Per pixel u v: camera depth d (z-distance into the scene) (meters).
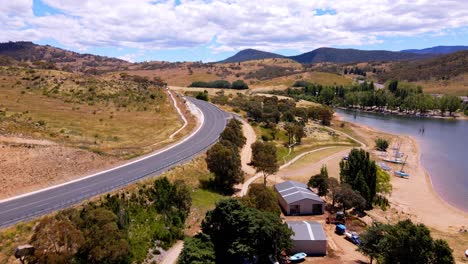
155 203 60.16
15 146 67.88
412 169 119.19
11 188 57.09
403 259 45.69
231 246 49.41
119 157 79.62
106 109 134.38
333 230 66.88
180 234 55.72
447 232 71.88
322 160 115.75
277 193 79.62
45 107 124.62
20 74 163.25
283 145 130.12
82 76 173.75
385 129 198.12
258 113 151.75
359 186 79.62
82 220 44.69
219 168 78.31
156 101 154.88
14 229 44.00
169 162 78.56
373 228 53.41
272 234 51.00
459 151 148.88
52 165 66.38
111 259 41.50
